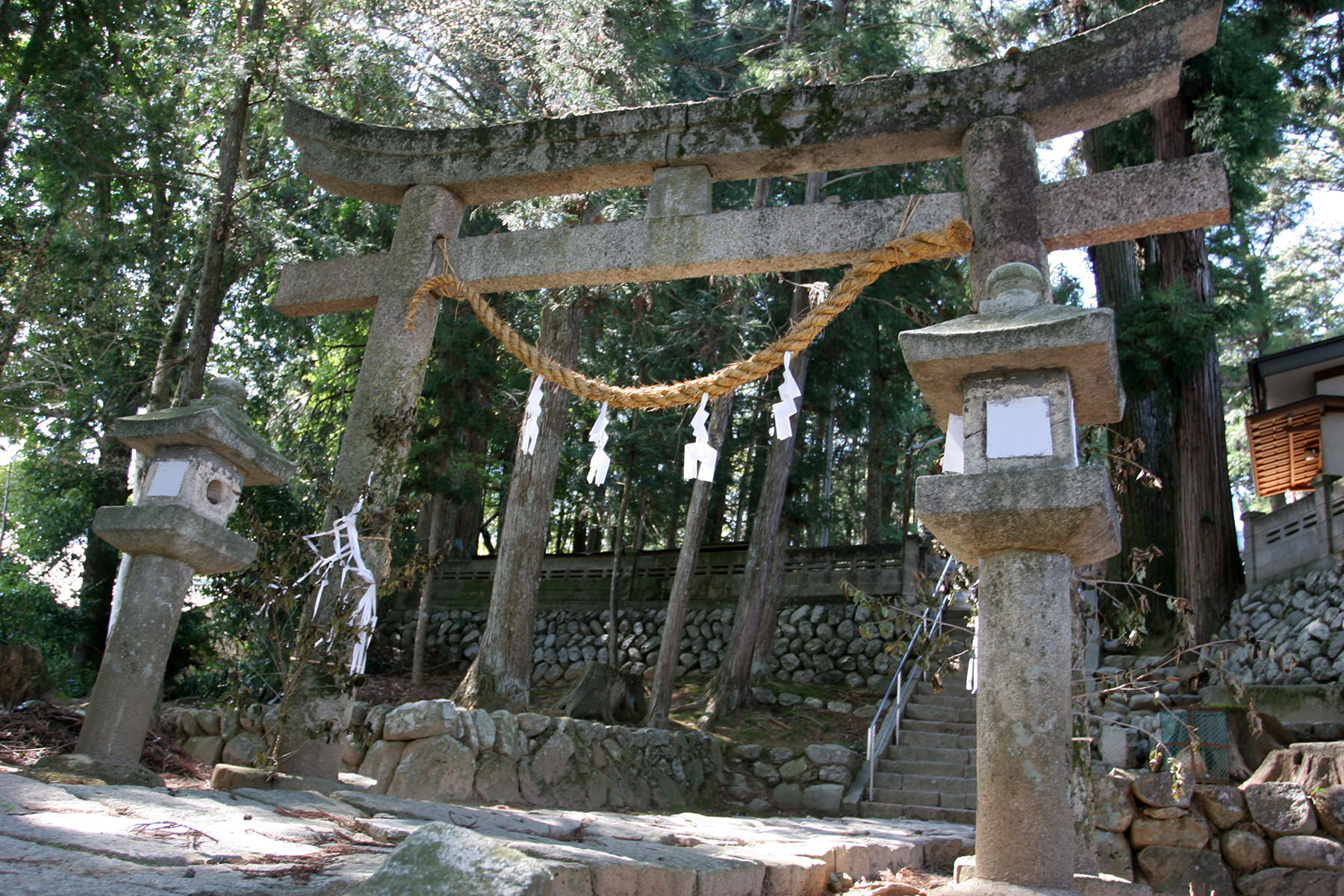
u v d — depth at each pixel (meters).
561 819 5.33
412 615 20.14
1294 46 16.97
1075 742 4.71
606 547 27.12
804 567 18.17
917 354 3.99
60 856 2.68
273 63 11.49
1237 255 18.69
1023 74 6.12
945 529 3.84
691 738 12.24
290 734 5.88
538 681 19.25
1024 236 5.77
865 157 6.54
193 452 5.64
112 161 11.89
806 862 4.81
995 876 3.46
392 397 6.63
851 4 16.20
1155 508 16.56
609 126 6.88
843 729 14.05
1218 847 6.25
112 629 5.43
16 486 17.39
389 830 3.83
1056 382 3.91
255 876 2.69
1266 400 14.78
